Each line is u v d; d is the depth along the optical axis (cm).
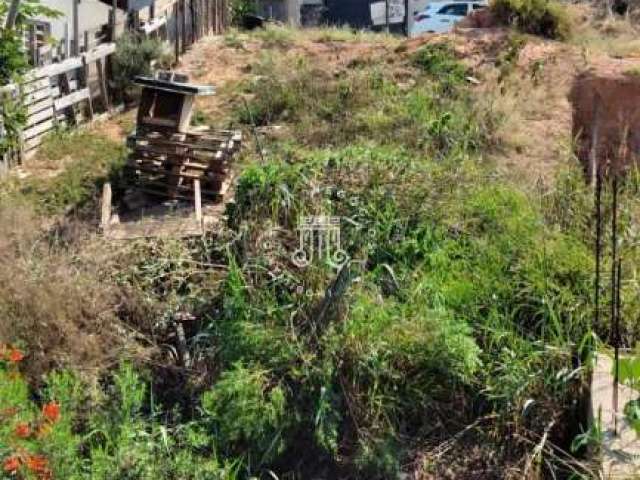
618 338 595
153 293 721
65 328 654
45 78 1123
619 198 798
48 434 538
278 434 596
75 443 552
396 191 773
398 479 586
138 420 604
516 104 1137
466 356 616
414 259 730
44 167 1046
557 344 634
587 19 1528
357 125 1077
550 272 686
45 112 1123
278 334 635
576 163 977
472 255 724
